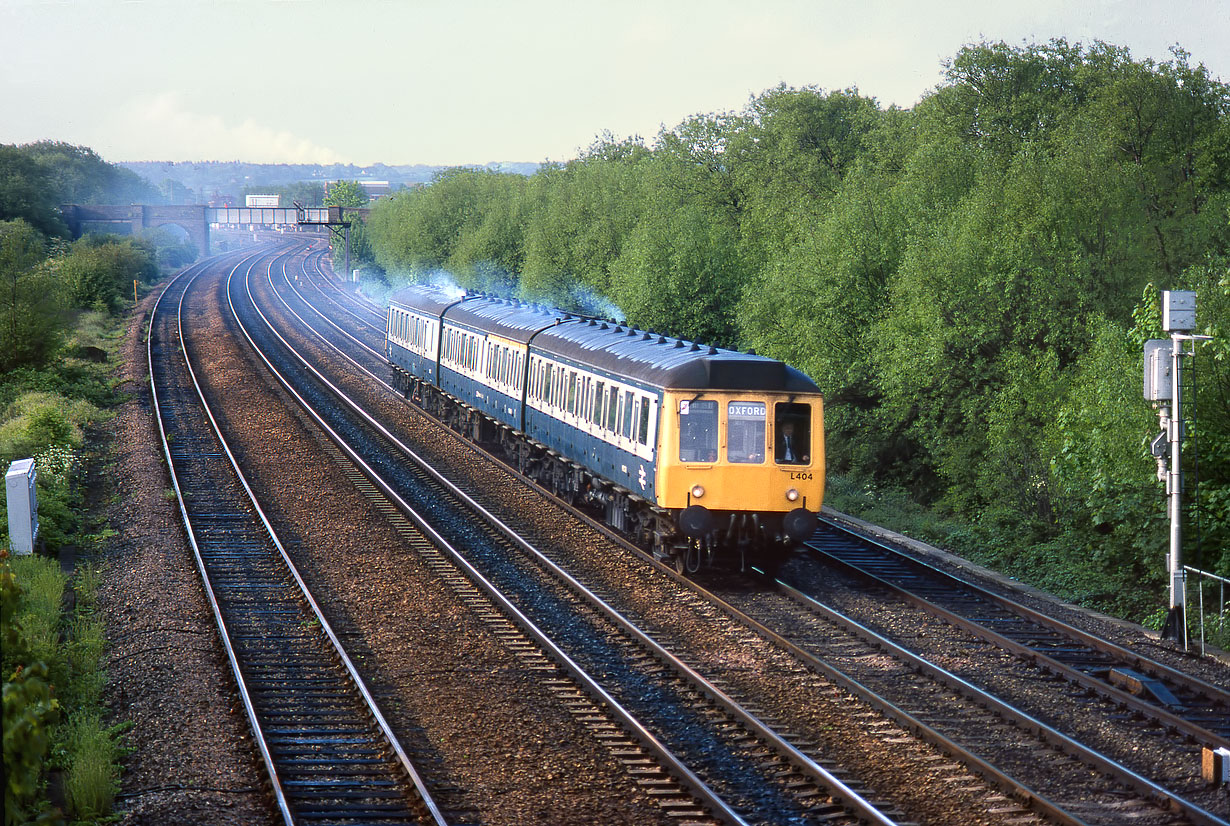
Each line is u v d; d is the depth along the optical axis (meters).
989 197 55.72
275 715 24.94
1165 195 63.66
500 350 59.53
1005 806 19.97
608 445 42.50
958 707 25.50
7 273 82.19
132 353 101.75
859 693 26.05
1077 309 52.31
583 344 48.25
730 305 78.06
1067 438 40.94
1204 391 38.59
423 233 160.38
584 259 101.56
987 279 52.31
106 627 31.83
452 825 19.41
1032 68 84.50
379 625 31.78
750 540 37.38
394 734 23.50
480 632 31.23
